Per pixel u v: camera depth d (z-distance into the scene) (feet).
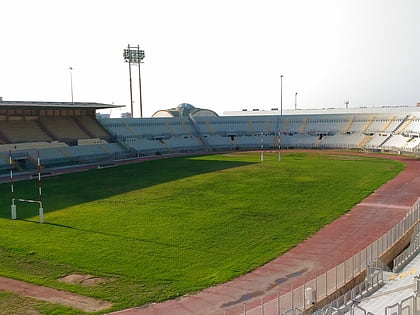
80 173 237.66
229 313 75.97
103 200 162.61
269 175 215.51
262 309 69.26
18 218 136.56
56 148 282.36
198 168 247.29
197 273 92.99
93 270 94.38
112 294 83.05
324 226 126.62
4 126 278.26
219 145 373.81
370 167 242.58
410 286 72.54
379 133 351.25
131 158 310.04
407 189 179.01
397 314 59.57
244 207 148.66
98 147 310.45
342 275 81.35
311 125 388.57
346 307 68.33
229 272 93.45
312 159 283.59
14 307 77.61
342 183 192.34
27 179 218.38
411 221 110.73
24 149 265.95
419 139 315.37
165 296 82.38
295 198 162.40
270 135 386.73
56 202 160.04
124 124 362.33
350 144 349.61
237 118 407.44
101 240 114.32
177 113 456.45
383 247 95.09
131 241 113.39
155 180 206.80
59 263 98.32
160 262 99.09
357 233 120.06
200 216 137.59
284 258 101.60
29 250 106.52
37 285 86.94
